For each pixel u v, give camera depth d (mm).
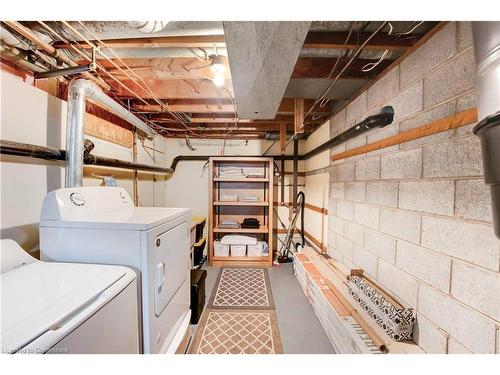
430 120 1345
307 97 2432
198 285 2219
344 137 2307
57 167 1745
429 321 1309
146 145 3451
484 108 687
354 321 1652
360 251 2174
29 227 1519
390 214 1704
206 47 1579
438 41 1285
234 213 4258
